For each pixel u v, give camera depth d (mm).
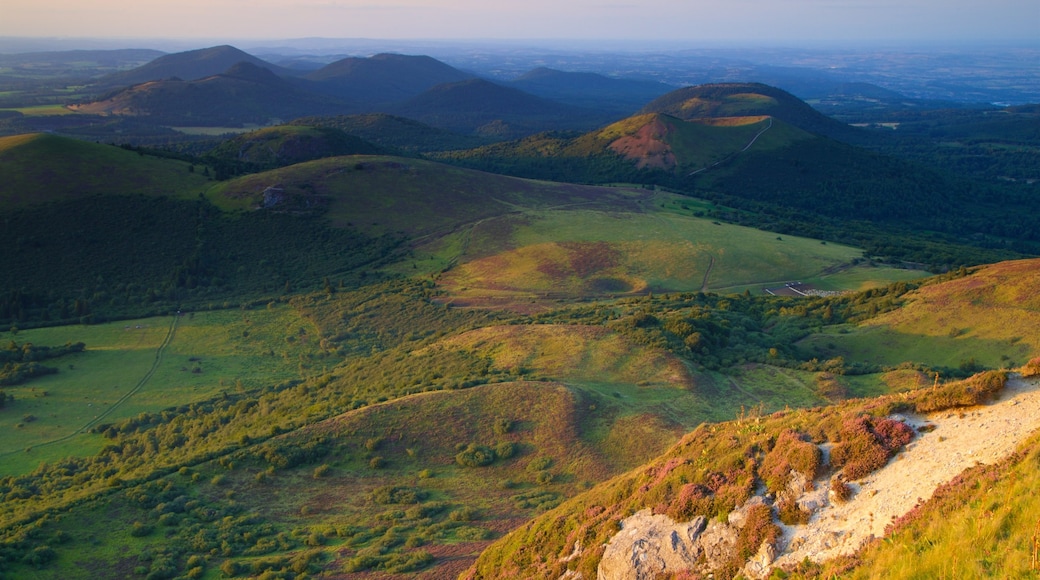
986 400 22375
